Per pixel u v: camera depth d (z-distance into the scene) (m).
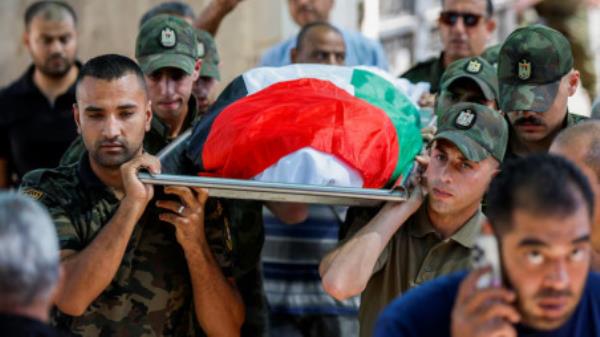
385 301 5.85
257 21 10.39
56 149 8.60
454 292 4.21
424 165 5.90
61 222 5.82
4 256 3.66
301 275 7.48
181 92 6.91
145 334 5.88
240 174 5.71
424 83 7.41
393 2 11.43
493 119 5.71
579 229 3.84
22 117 8.59
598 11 9.63
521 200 3.85
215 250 6.05
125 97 5.82
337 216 7.55
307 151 5.61
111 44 10.59
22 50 10.67
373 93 6.29
